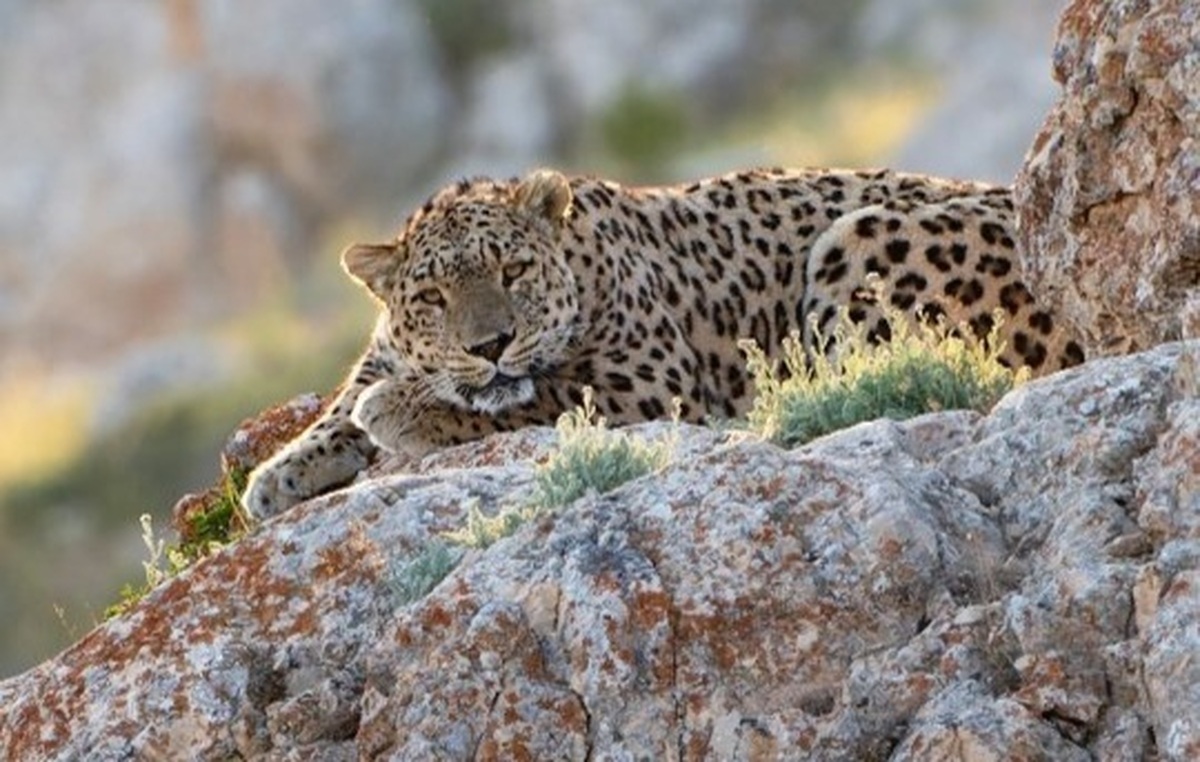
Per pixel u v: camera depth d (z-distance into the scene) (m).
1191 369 19.97
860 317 28.31
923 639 19.38
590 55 117.62
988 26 110.25
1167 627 18.41
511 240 27.81
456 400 27.61
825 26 116.62
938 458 20.97
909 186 29.95
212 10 115.75
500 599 20.22
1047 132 24.28
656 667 19.62
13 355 110.75
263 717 21.36
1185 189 22.47
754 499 20.16
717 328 29.17
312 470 27.30
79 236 112.38
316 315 106.00
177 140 113.50
